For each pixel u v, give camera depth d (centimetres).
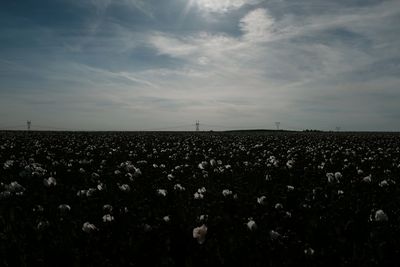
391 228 738
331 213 847
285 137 4581
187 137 4366
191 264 595
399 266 585
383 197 1020
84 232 724
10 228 727
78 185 1178
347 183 1221
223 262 604
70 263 612
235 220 802
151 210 881
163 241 682
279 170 1492
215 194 1027
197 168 1582
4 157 1805
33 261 611
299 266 589
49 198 980
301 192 1073
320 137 4559
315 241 683
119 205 916
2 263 600
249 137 4553
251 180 1292
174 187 1092
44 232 725
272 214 830
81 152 2111
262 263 602
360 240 689
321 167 1548
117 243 676
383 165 1688
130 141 3362
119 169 1504
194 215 828
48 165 1562
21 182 1171
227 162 1798
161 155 2103
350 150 2433
